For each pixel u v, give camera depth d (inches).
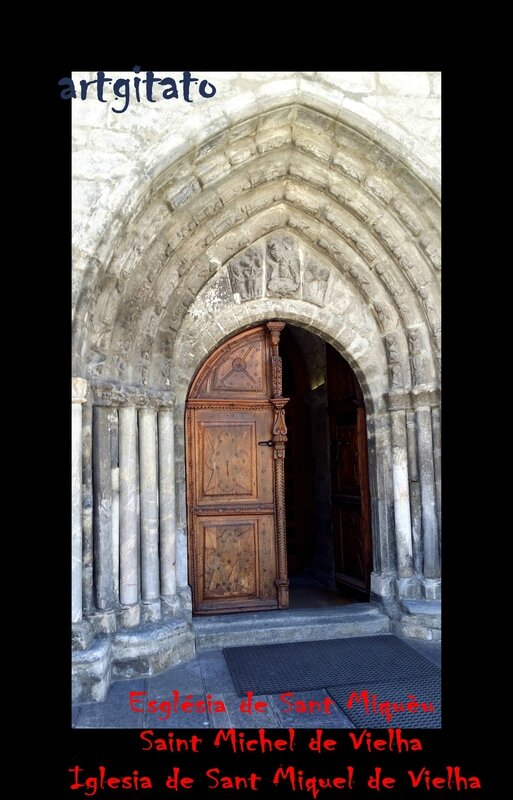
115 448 193.9
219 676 184.4
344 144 212.5
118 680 181.2
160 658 188.4
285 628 217.2
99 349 187.9
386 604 228.1
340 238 235.6
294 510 341.4
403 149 206.1
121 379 197.5
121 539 193.0
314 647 208.8
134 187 179.9
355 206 224.7
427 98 210.7
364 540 249.1
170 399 212.4
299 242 239.6
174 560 207.5
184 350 223.9
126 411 195.9
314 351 331.6
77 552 173.3
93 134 180.2
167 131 185.6
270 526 238.7
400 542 230.7
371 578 239.5
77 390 172.7
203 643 209.6
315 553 329.7
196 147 189.8
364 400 247.1
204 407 234.7
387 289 234.4
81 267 174.1
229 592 232.4
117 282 189.5
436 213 215.5
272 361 241.6
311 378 344.2
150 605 196.9
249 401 240.1
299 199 229.1
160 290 210.1
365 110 204.1
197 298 226.5
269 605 235.0
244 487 237.1
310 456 344.5
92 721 154.5
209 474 233.6
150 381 210.7
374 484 240.5
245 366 242.4
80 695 165.8
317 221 234.2
